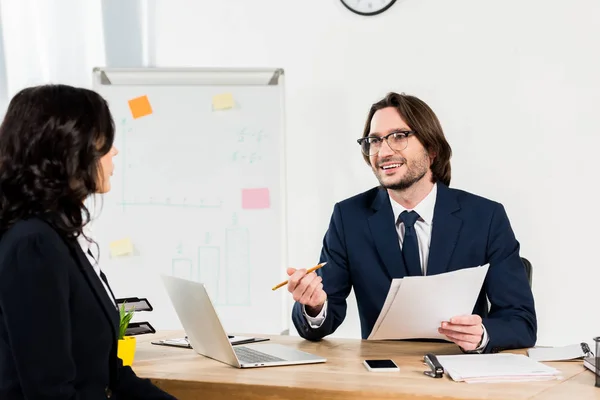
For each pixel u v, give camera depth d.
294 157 2.95
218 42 2.98
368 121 2.04
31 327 1.02
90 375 1.11
